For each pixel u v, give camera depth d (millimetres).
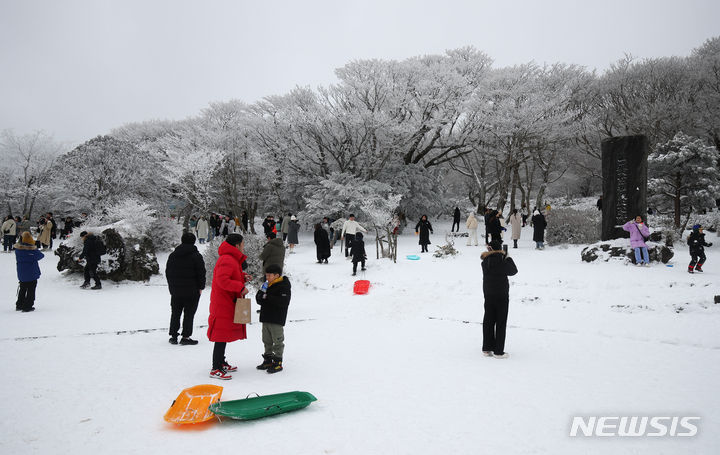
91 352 6355
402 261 15500
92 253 12039
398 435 3760
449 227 29516
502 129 26031
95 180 21297
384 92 24734
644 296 9039
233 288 5312
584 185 43312
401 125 24359
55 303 10328
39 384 4996
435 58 30141
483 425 3961
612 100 32188
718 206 25312
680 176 20609
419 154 28969
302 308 9898
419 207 28422
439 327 8164
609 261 13773
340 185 23422
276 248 9172
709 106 28500
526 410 4297
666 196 22703
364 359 6180
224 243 5566
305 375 5453
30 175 30047
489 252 6312
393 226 17922
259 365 5805
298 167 26719
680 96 29250
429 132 28906
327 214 23547
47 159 29953
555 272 12344
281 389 4926
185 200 29234
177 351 6484
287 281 5715
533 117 25266
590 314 8359
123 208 18078
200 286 6934
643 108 29234
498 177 34156
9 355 6148
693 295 8766
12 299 10586
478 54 29438
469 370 5625
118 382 5094
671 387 4906
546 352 6426
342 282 12320
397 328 8148
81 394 4703
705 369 5508
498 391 4832
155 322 8445
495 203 42688
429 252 18312
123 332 7605
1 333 7434
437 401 4547
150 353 6352
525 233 25172
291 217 20578
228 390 4859
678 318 7738
